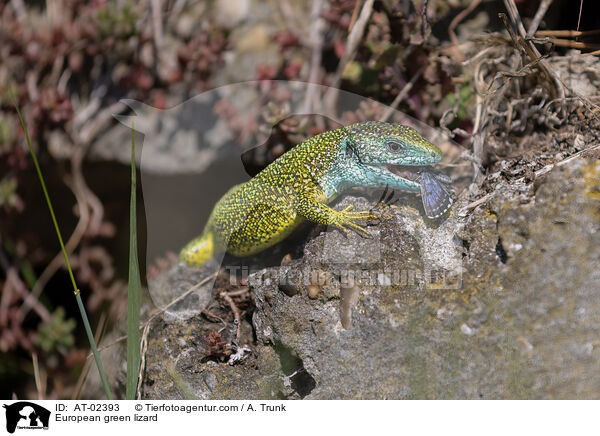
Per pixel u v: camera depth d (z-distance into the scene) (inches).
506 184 20.1
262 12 23.7
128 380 19.4
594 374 18.8
